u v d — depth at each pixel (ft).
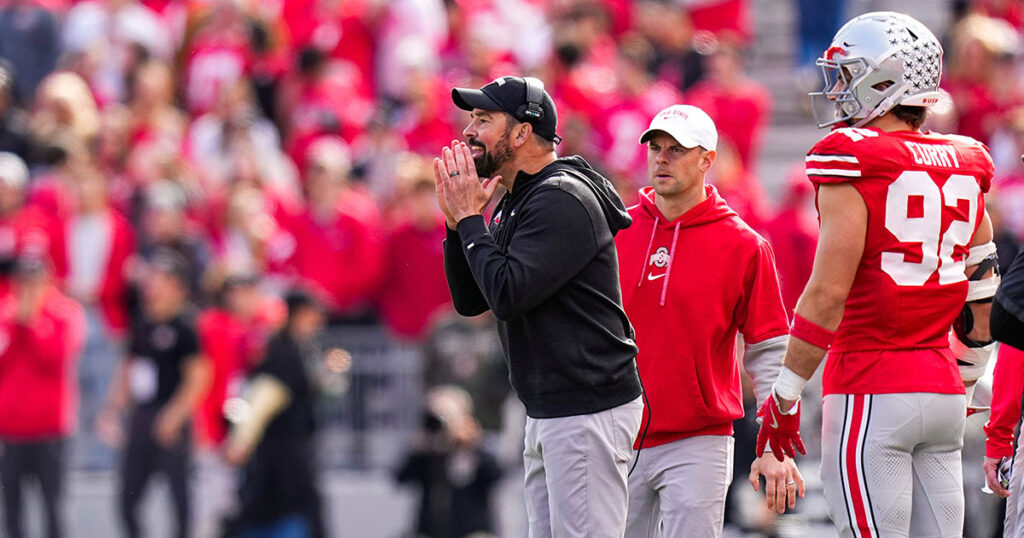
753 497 100.48
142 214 128.26
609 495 51.37
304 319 107.65
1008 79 136.36
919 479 51.62
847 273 49.75
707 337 58.49
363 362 123.24
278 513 106.01
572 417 51.03
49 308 116.37
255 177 131.44
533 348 51.16
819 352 50.26
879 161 49.44
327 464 123.34
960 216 50.65
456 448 106.63
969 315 53.26
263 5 156.25
